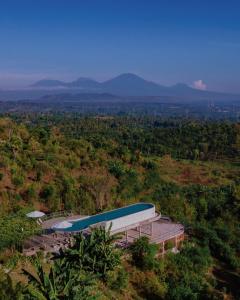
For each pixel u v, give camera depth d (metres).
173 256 34.78
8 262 27.17
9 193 42.78
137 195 54.66
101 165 60.28
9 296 20.42
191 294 30.23
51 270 21.98
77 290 21.22
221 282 35.03
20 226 32.38
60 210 43.19
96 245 27.53
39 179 48.09
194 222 47.47
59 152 60.75
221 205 55.72
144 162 71.50
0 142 55.94
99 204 46.94
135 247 32.47
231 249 40.47
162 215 44.81
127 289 29.31
